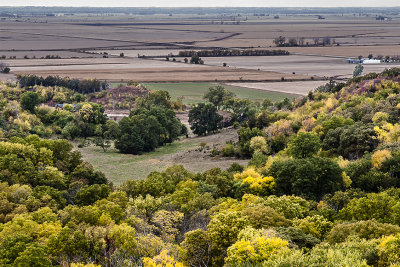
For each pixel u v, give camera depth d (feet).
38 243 150.20
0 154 274.57
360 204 179.83
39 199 211.61
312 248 136.46
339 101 473.26
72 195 238.68
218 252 148.97
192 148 462.19
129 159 417.90
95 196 227.20
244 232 143.13
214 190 242.58
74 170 287.89
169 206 209.15
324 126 362.53
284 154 322.55
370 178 228.84
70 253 150.82
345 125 336.29
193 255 148.46
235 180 255.91
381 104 374.22
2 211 198.29
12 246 143.13
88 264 135.23
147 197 213.46
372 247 128.26
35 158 283.79
